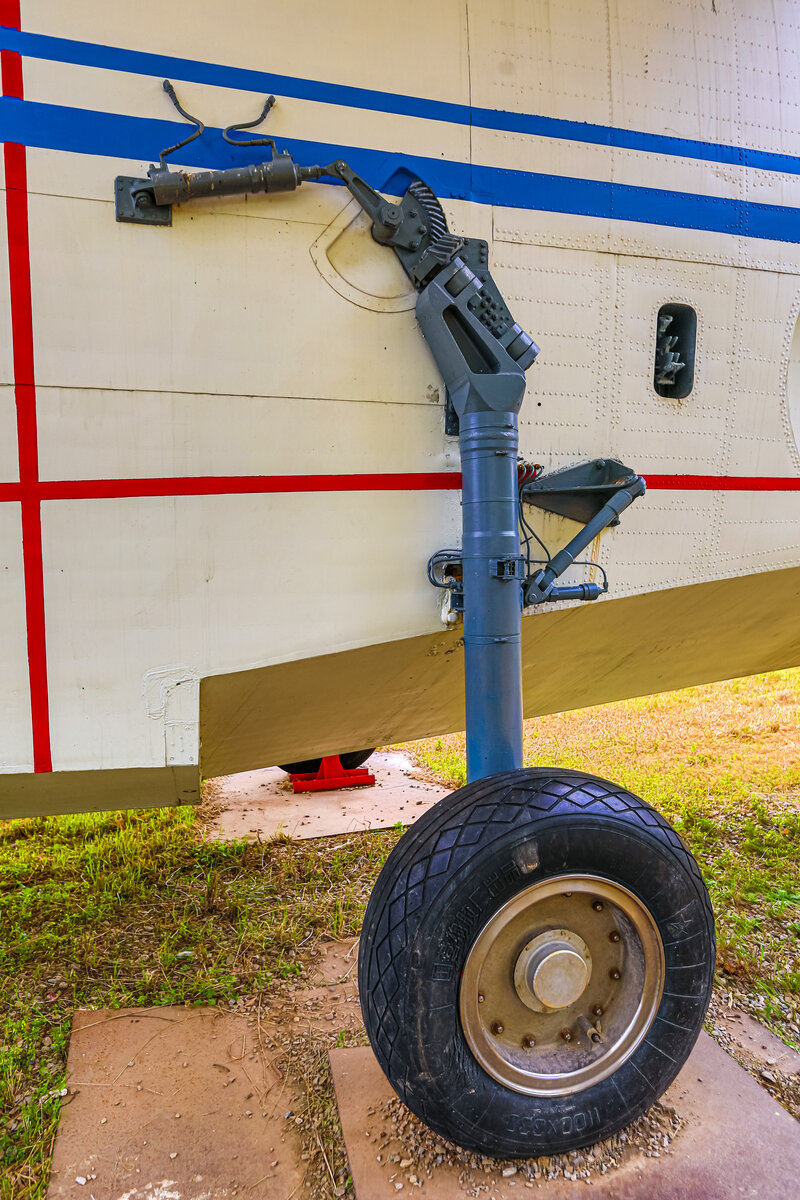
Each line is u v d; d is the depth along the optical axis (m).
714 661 3.17
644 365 2.33
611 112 2.25
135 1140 1.80
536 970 1.71
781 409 2.53
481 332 1.96
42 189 1.77
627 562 2.37
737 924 2.68
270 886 3.04
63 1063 2.06
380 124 2.01
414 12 2.04
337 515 2.03
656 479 2.37
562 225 2.20
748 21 2.43
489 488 1.95
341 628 2.06
